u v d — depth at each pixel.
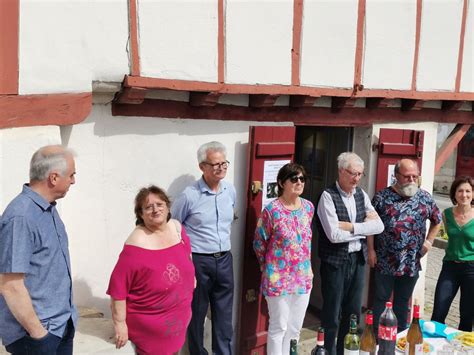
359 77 5.96
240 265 5.38
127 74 4.17
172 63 4.45
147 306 3.64
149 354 3.71
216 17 4.72
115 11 4.06
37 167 2.85
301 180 4.58
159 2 4.31
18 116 3.52
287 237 4.60
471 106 7.60
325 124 5.96
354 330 3.69
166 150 4.70
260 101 5.18
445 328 4.18
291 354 3.58
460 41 6.98
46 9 3.63
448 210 5.36
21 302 2.74
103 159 4.30
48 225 2.89
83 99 3.93
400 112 6.70
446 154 7.57
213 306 4.75
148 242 3.64
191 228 4.54
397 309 5.43
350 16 5.80
